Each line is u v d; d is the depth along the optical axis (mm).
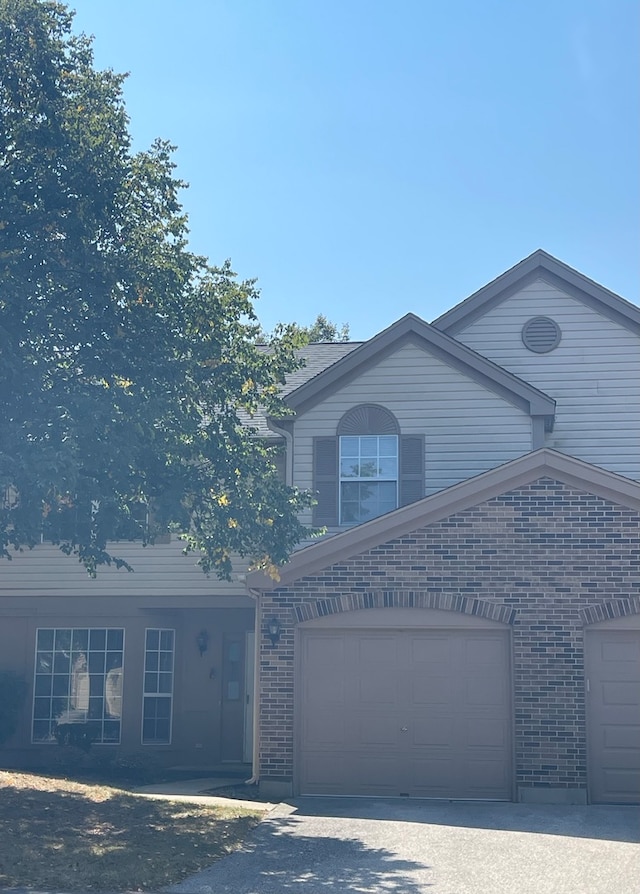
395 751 15766
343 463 19656
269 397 15297
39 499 11891
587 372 20641
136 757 18875
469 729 15688
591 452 20312
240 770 19906
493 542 15914
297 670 16062
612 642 15594
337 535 16109
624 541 15680
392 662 15992
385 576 16062
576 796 15086
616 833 12727
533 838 12406
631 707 15383
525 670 15547
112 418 12312
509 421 19391
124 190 13906
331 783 15750
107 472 12867
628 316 20641
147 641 20719
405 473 19391
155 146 14398
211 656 21000
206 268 14562
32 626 20781
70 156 13297
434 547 16016
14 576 20719
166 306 13859
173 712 20734
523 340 20922
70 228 13188
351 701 15953
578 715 15320
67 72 13727
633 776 15164
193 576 20234
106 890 9898
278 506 14383
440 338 19641
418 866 10938
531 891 9945
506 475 15891
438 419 19531
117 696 20484
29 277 13109
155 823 12883
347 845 11984
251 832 12703
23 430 11914
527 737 15383
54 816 12859
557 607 15641
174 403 13414
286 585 16250
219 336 14281
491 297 21125
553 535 15812
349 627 16078
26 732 20438
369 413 19734
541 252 21000
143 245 14055
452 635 15930
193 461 14977
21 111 13484
